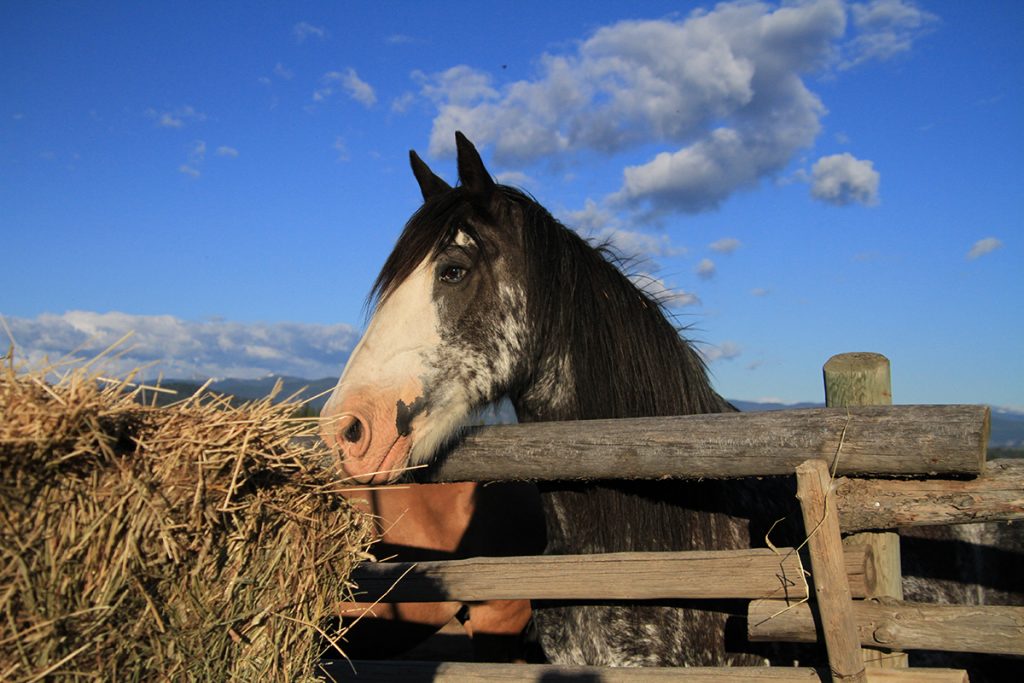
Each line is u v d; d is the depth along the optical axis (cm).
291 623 165
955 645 198
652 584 227
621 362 263
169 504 143
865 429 204
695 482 254
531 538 371
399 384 245
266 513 160
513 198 280
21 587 127
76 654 133
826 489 199
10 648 127
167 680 146
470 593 251
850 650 199
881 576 216
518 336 260
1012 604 265
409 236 263
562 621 262
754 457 216
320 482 172
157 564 142
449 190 276
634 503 256
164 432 147
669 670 223
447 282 258
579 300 264
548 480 250
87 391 138
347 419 236
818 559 200
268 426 157
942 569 265
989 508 196
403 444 244
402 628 334
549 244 266
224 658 154
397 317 254
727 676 216
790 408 223
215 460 147
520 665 241
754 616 215
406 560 339
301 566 166
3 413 129
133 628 140
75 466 135
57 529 132
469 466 254
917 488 205
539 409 271
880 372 237
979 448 192
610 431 234
